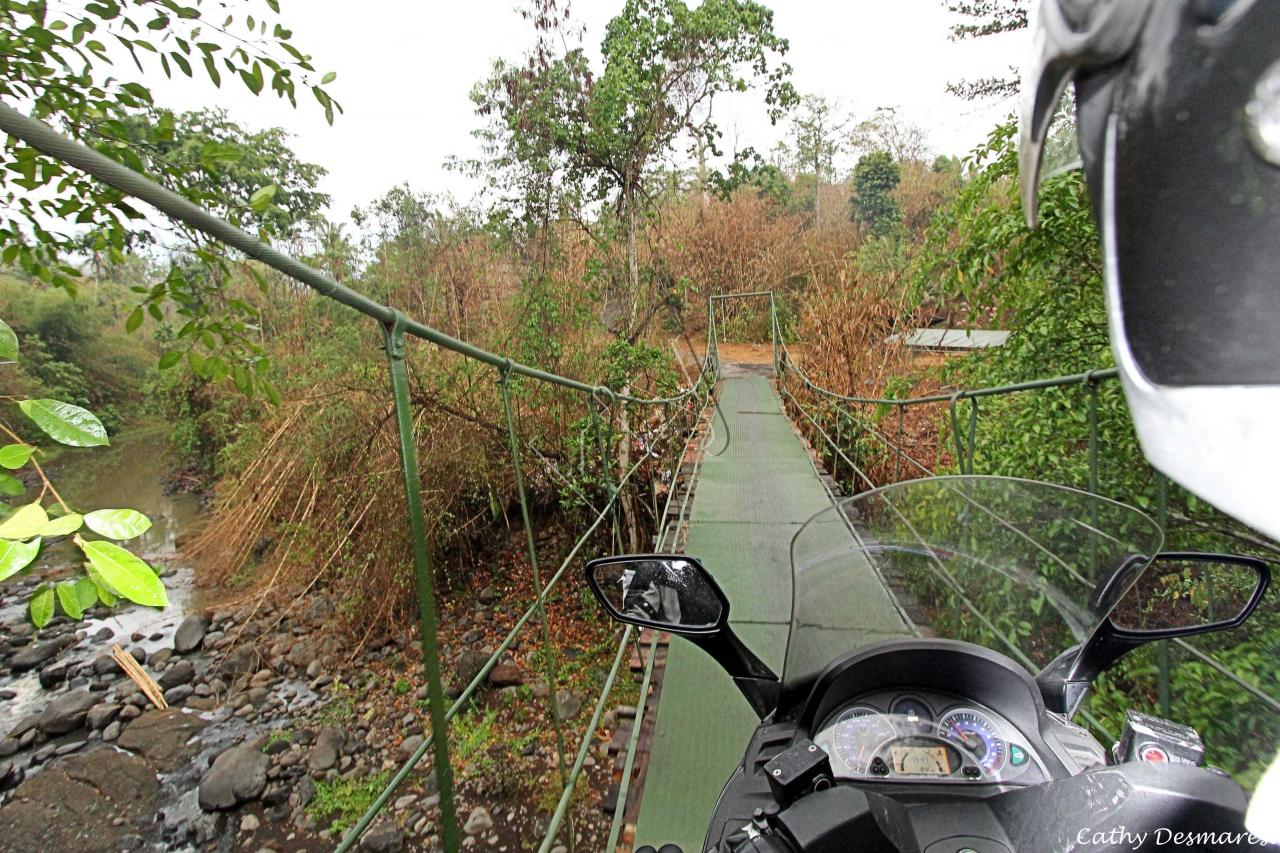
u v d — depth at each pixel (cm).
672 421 789
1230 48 33
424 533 129
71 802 555
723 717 287
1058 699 143
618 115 899
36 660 755
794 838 84
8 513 76
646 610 161
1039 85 42
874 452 797
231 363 165
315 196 996
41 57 143
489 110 884
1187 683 286
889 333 959
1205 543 300
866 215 2089
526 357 816
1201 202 33
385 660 720
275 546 930
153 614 848
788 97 1033
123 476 1395
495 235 946
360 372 739
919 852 92
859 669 134
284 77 169
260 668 727
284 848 510
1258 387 30
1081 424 360
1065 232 347
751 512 556
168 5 149
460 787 544
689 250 1886
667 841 228
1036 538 150
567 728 591
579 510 834
